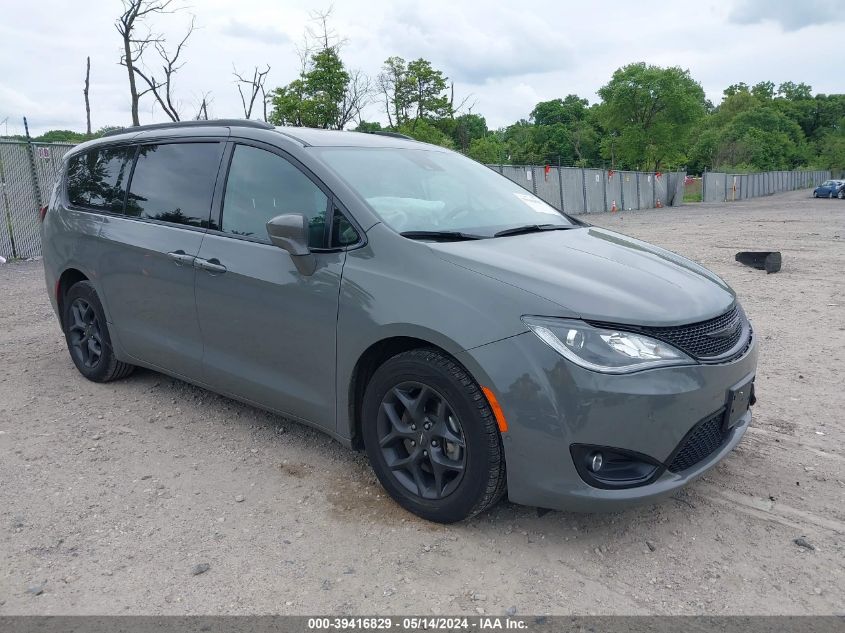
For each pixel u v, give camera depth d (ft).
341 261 10.81
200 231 13.10
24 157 41.63
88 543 9.91
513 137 341.82
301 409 11.76
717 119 400.06
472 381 9.47
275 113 92.27
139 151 15.05
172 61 76.74
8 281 33.32
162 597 8.70
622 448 8.91
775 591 8.87
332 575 9.16
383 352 10.76
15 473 12.05
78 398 15.74
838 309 24.71
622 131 213.66
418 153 13.85
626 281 10.00
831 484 11.66
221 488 11.54
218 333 12.77
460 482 9.77
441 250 10.15
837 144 364.79
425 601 8.64
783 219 77.77
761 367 18.03
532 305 9.16
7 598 8.67
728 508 10.90
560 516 10.61
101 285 15.24
